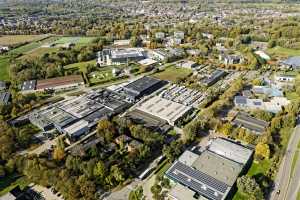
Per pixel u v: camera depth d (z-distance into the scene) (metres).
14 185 108.50
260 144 119.88
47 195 102.81
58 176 105.69
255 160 118.94
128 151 126.25
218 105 163.75
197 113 162.62
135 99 181.12
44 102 177.50
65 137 138.00
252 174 111.44
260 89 190.00
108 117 155.12
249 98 175.88
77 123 147.62
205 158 116.25
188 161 115.62
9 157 120.88
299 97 180.00
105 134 133.88
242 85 194.88
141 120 152.50
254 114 154.88
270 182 107.69
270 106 164.00
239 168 109.81
